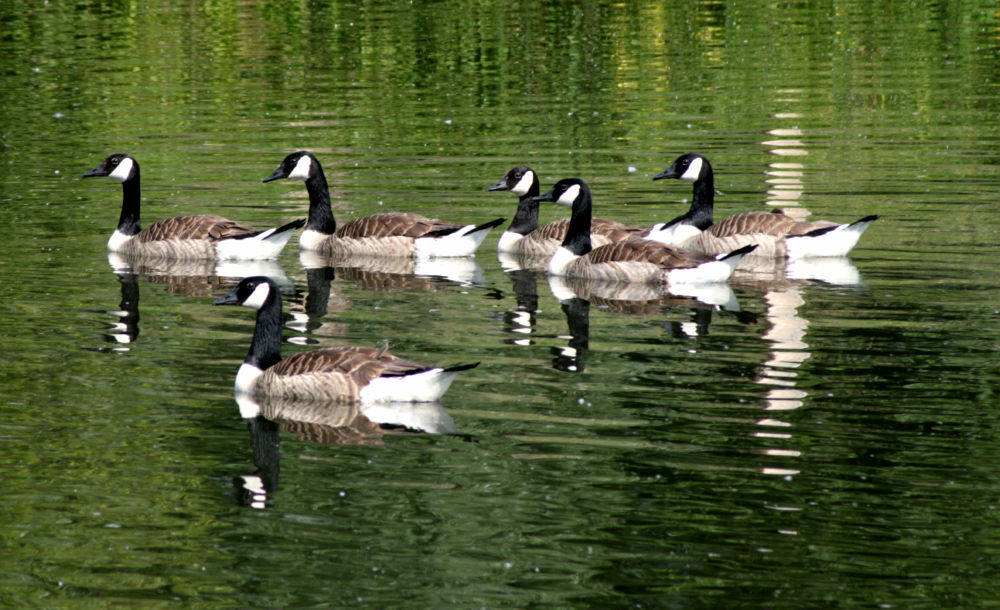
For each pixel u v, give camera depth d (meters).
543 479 11.93
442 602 9.74
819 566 10.23
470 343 16.45
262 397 14.50
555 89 37.38
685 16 48.38
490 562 10.38
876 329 16.73
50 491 11.83
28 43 44.06
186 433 13.30
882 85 36.94
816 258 21.39
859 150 29.56
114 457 12.63
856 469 12.05
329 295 19.48
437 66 40.66
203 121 33.81
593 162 29.00
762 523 10.98
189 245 22.30
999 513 11.09
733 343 16.23
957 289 18.80
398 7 50.53
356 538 10.83
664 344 16.27
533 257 22.78
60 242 23.00
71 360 15.84
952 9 48.75
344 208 25.38
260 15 48.94
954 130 31.38
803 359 15.47
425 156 29.94
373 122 33.62
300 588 10.02
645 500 11.45
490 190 23.44
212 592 9.96
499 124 33.16
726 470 12.07
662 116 33.72
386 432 13.26
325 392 14.23
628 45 43.50
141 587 10.06
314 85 38.31
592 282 20.27
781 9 49.88
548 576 10.15
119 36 45.34
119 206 25.80
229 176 28.33
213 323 17.75
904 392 14.16
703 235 22.38
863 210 24.36
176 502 11.58
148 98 36.56
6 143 31.20
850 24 46.59
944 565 10.23
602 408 13.80
